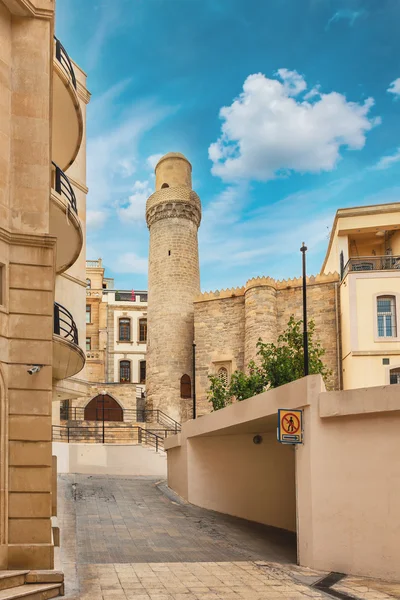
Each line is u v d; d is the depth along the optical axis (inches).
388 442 424.8
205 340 1504.7
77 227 606.5
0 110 420.8
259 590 377.1
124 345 2165.4
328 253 1560.0
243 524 648.4
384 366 1209.4
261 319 1386.6
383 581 406.0
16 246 407.5
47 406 390.3
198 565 449.1
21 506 375.2
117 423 1365.7
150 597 352.5
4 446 378.0
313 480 454.0
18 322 397.1
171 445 871.1
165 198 1736.0
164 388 1604.3
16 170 423.5
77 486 868.6
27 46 440.1
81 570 419.2
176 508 732.7
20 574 351.3
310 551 448.5
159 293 1690.5
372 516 423.2
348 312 1257.4
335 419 452.8
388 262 1341.0
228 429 658.8
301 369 801.6
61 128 657.0
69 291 856.9
